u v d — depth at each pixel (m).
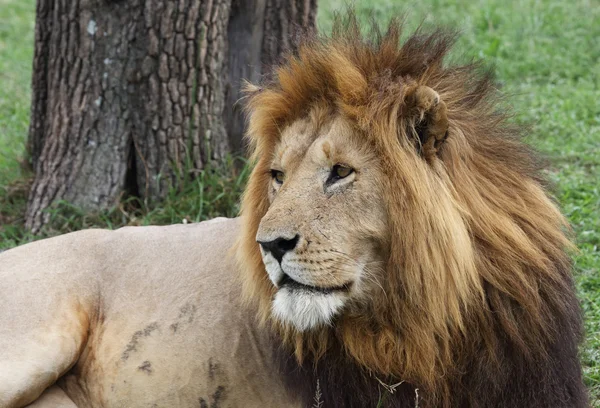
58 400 9.31
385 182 7.68
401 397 8.14
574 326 8.40
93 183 13.99
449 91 8.26
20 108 20.05
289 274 7.64
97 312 9.62
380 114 7.72
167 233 10.02
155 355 9.23
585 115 17.75
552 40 21.92
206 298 9.31
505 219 7.88
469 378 8.03
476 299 7.79
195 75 13.98
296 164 8.00
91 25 13.80
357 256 7.71
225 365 9.09
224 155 14.45
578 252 8.65
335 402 8.41
